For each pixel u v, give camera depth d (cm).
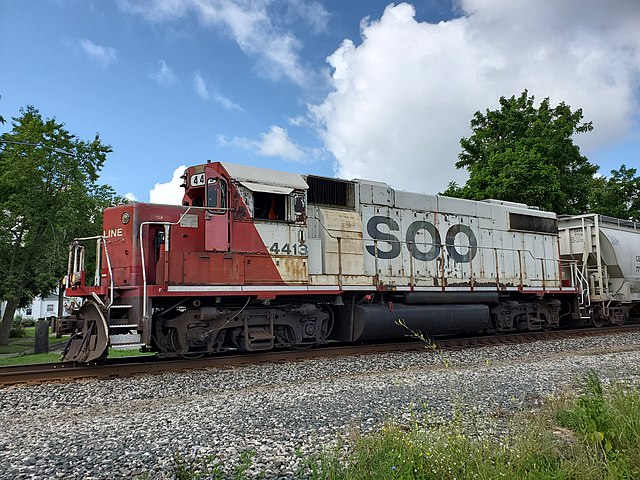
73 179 2594
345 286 1202
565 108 3097
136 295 954
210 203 1055
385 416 600
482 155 3219
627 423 503
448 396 711
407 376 882
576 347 1321
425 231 1430
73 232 2516
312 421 582
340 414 615
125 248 1032
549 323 1706
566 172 3048
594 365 988
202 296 1002
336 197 1275
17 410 684
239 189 1070
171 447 491
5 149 2492
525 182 2652
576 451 454
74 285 1020
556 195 2642
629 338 1512
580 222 2002
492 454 427
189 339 1006
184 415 623
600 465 427
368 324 1218
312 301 1193
